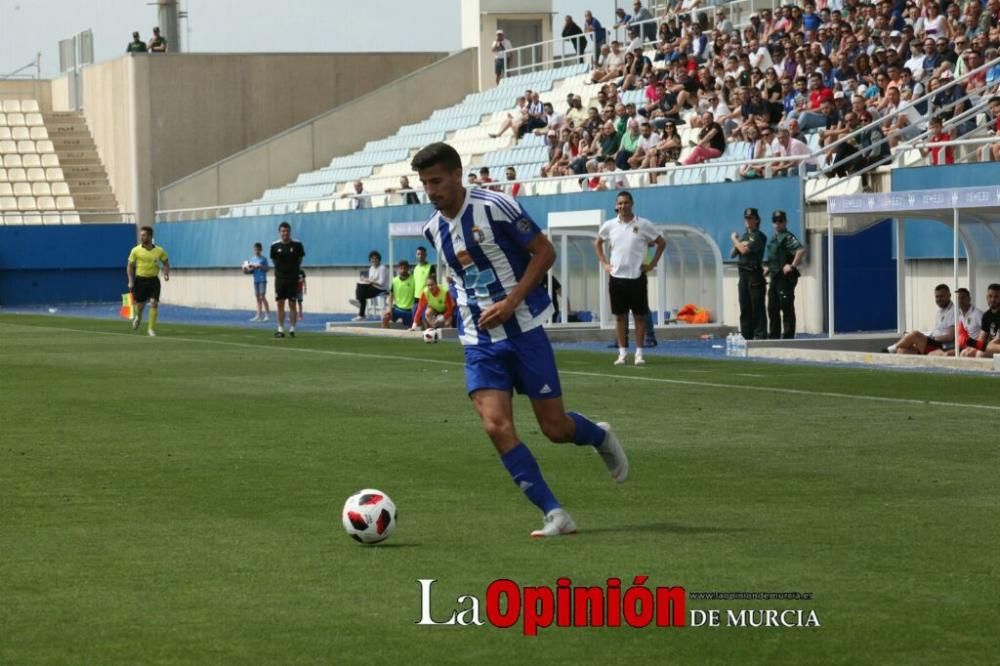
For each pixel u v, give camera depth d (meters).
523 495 18.16
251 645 11.21
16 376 36.88
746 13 77.12
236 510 17.20
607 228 38.47
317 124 98.94
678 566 13.78
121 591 13.00
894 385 32.16
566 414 15.82
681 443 22.91
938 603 12.32
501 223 15.20
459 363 40.56
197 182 98.75
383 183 86.69
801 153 55.19
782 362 39.91
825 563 13.91
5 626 11.82
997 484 18.75
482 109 90.62
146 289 59.25
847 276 52.97
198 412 28.08
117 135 105.44
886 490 18.31
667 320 56.44
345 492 18.47
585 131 68.44
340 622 11.87
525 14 98.81
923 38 58.00
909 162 52.84
